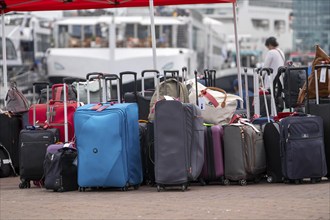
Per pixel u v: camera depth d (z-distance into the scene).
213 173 16.64
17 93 20.78
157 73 17.70
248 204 13.79
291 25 76.12
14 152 20.47
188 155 15.67
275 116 17.77
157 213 13.09
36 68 48.38
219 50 61.38
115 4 23.11
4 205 14.77
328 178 17.53
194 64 48.38
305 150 16.34
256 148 16.59
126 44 46.09
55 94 19.06
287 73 17.91
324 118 16.94
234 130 16.53
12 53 45.56
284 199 14.31
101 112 16.03
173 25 46.31
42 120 18.08
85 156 16.05
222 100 17.16
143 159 16.92
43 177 17.27
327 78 17.92
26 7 23.83
